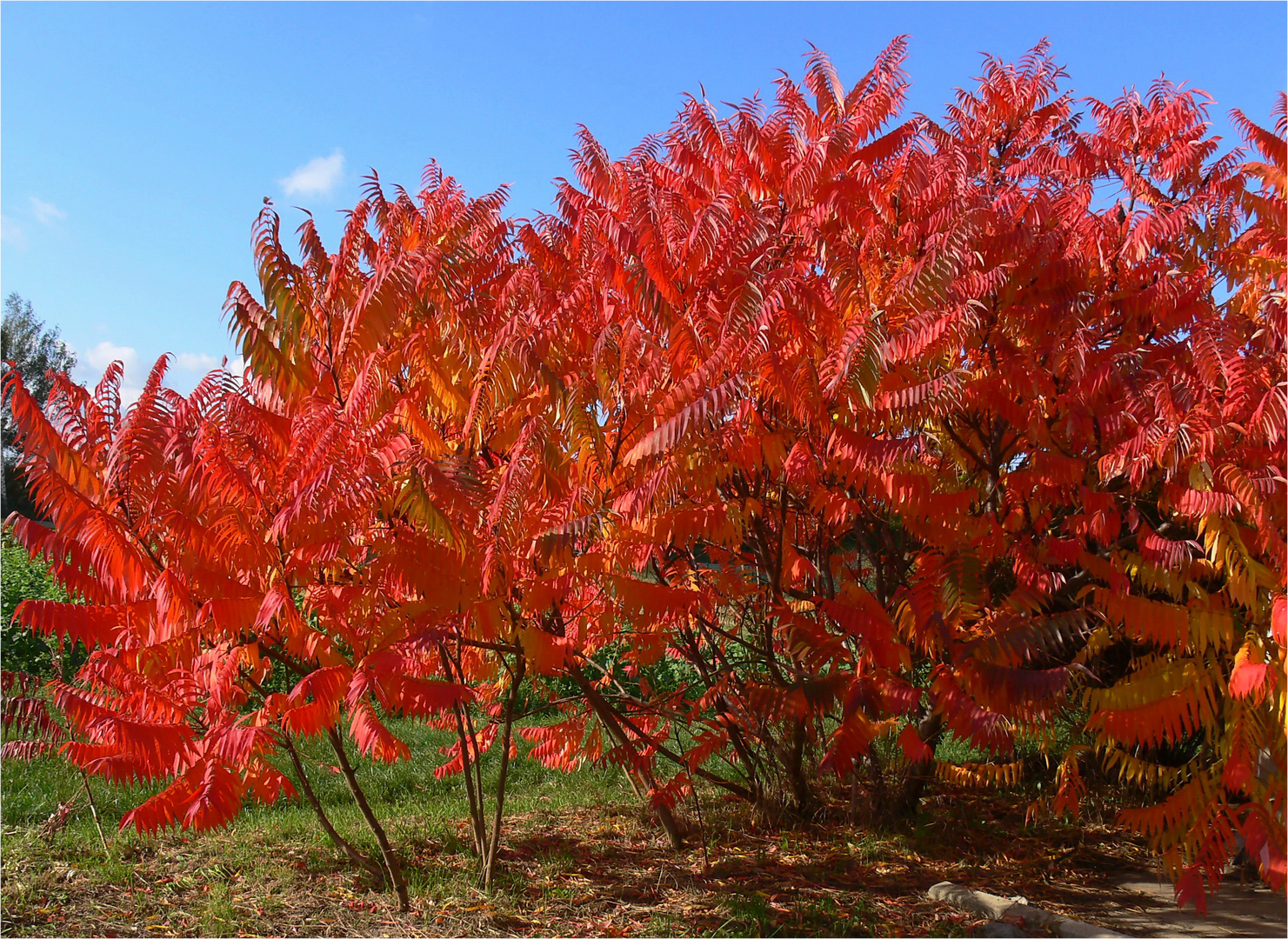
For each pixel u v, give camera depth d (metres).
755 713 4.81
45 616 3.15
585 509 3.53
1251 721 3.70
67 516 3.21
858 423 3.77
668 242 3.91
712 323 3.62
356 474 3.11
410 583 3.29
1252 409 3.62
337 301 3.81
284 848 4.77
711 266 3.84
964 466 4.92
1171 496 3.83
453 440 3.89
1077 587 4.57
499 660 4.55
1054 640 3.79
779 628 4.34
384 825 5.21
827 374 3.59
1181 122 4.48
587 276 4.20
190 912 3.93
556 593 3.40
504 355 3.40
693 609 3.80
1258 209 4.34
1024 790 5.87
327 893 4.17
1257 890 4.47
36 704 3.37
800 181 4.11
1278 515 3.45
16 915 3.85
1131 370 4.07
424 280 3.56
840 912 4.07
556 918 3.93
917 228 4.14
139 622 3.33
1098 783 5.74
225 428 3.41
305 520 3.22
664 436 3.21
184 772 3.39
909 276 3.58
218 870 4.39
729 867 4.61
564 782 6.30
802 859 4.74
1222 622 3.74
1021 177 4.86
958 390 3.44
